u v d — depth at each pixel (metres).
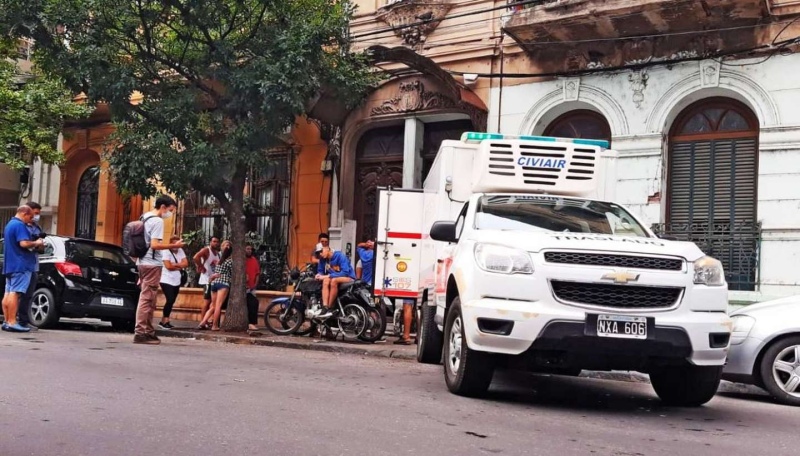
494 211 7.46
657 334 6.02
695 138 12.95
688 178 12.95
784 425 6.28
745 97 12.23
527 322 6.05
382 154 16.31
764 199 11.98
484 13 14.80
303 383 7.40
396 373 8.62
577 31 13.13
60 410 5.58
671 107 12.81
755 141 12.46
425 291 9.87
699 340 6.08
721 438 5.56
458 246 7.30
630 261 6.20
